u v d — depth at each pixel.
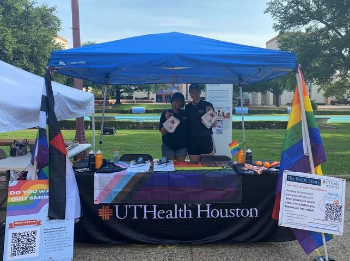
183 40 3.68
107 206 3.60
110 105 44.25
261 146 12.03
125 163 4.28
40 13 26.41
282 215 3.17
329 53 19.09
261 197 3.64
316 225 3.14
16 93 3.65
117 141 13.41
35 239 2.98
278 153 10.33
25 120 3.44
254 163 4.22
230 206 3.64
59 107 4.79
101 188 3.55
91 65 3.12
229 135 7.04
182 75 5.22
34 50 23.80
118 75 5.16
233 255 3.46
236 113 32.84
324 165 8.41
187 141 5.38
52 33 26.77
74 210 3.17
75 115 5.47
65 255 3.06
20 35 22.88
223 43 3.69
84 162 4.15
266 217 3.67
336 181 3.14
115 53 3.12
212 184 3.59
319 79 20.31
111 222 3.62
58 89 5.14
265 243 3.76
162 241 3.66
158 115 32.06
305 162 3.26
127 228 3.64
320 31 19.61
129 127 20.77
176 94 5.24
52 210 3.04
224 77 5.34
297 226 3.16
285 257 3.42
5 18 22.45
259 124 21.05
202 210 3.63
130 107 42.09
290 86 21.22
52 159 3.09
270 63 3.19
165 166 4.00
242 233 3.68
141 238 3.65
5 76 4.18
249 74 4.96
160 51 3.19
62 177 3.11
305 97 3.27
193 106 5.35
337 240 3.90
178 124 4.92
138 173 3.58
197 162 4.41
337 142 13.33
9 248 2.90
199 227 3.66
